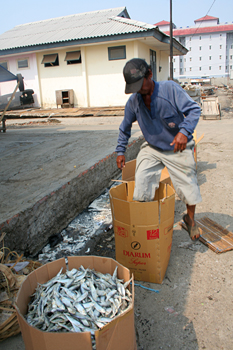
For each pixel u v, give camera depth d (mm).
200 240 2834
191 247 2756
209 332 1819
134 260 2273
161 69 18828
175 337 1799
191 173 2361
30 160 4547
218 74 76500
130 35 13656
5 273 1806
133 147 5852
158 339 1791
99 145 5496
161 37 14711
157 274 2252
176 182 2406
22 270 2074
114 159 4879
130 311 1379
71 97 15828
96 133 7078
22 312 1511
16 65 16891
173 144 2338
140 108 2264
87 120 12953
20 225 2527
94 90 15617
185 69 78375
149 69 2088
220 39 74188
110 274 1792
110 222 3354
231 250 2674
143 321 1933
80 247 2863
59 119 13609
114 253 2754
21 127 11500
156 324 1904
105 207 3779
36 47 15453
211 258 2576
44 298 1562
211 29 73875
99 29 15438
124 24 15258
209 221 3193
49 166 4121
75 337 1233
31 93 16484
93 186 4074
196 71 77812
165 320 1933
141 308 2047
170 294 2168
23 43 16516
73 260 1830
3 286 1860
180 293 2172
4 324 1674
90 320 1439
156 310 2021
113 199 2221
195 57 76938
